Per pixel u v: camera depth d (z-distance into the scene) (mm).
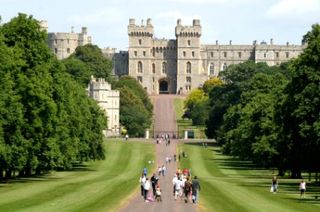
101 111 155375
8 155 90188
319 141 91125
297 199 80438
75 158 124562
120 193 82188
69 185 92688
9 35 100562
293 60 106938
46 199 70250
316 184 107625
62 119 110062
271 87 177250
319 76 95125
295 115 95562
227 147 182000
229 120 195375
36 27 101938
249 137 143000
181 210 63812
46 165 104000
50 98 100312
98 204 65938
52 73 110062
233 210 64188
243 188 95875
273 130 121625
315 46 96250
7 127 91188
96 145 147750
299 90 97688
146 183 75062
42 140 100688
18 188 85125
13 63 91812
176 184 77688
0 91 86562
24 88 95562
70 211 58750
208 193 85500
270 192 89750
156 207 66438
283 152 107750
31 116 96750
